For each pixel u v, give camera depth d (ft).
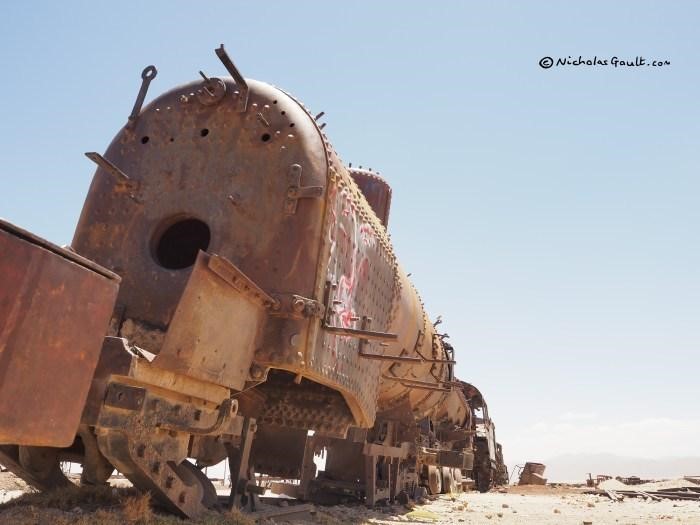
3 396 10.30
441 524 37.35
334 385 26.23
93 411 16.70
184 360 18.17
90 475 20.22
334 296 25.25
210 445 25.91
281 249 23.40
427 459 57.26
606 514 51.01
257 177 24.22
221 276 19.19
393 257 36.04
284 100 25.29
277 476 34.22
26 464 20.99
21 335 10.58
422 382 44.93
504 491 93.97
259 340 22.56
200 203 24.40
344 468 43.09
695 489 94.17
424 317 46.78
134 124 26.27
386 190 43.68
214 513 22.48
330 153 25.25
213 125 25.26
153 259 24.04
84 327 12.08
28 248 10.67
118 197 25.31
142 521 18.67
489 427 98.02
